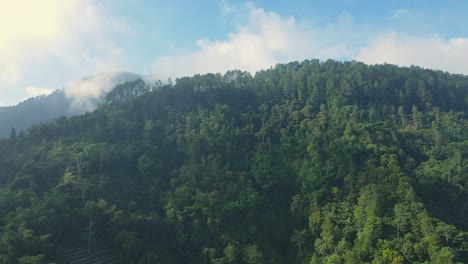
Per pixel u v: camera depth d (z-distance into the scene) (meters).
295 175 132.88
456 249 85.06
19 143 144.62
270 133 156.50
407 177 109.62
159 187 125.31
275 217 118.06
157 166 134.38
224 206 113.25
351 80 190.75
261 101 197.38
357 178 118.62
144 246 97.12
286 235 115.38
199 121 169.88
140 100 190.12
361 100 188.12
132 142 147.00
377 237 91.44
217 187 122.06
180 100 195.50
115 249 96.31
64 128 156.88
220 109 176.12
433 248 82.56
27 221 88.62
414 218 92.75
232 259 98.56
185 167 134.25
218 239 106.69
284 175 132.25
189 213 110.75
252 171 132.38
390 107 181.50
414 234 90.12
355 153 128.00
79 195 107.75
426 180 113.31
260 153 141.50
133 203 111.44
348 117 161.75
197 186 122.50
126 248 93.50
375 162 122.12
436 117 175.12
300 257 105.81
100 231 100.25
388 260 82.62
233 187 121.06
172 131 163.75
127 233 96.12
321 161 130.62
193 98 197.38
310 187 123.12
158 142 154.75
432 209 102.50
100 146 130.12
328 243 99.12
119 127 159.38
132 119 170.38
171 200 114.06
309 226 110.00
